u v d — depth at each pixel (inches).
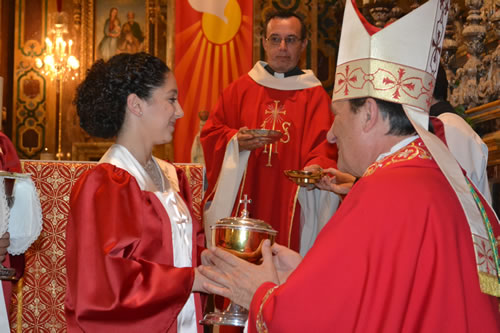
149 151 96.3
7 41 434.6
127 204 87.4
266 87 178.9
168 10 406.6
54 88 433.4
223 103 179.3
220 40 356.5
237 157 157.5
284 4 400.5
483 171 116.9
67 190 130.4
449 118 118.3
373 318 68.4
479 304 71.3
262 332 75.2
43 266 128.8
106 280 81.9
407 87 80.0
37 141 433.1
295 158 170.4
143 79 93.0
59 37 400.2
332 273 71.3
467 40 196.1
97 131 95.0
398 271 69.5
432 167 77.3
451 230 71.6
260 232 88.1
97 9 439.5
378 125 81.0
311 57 399.2
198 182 141.4
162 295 82.8
